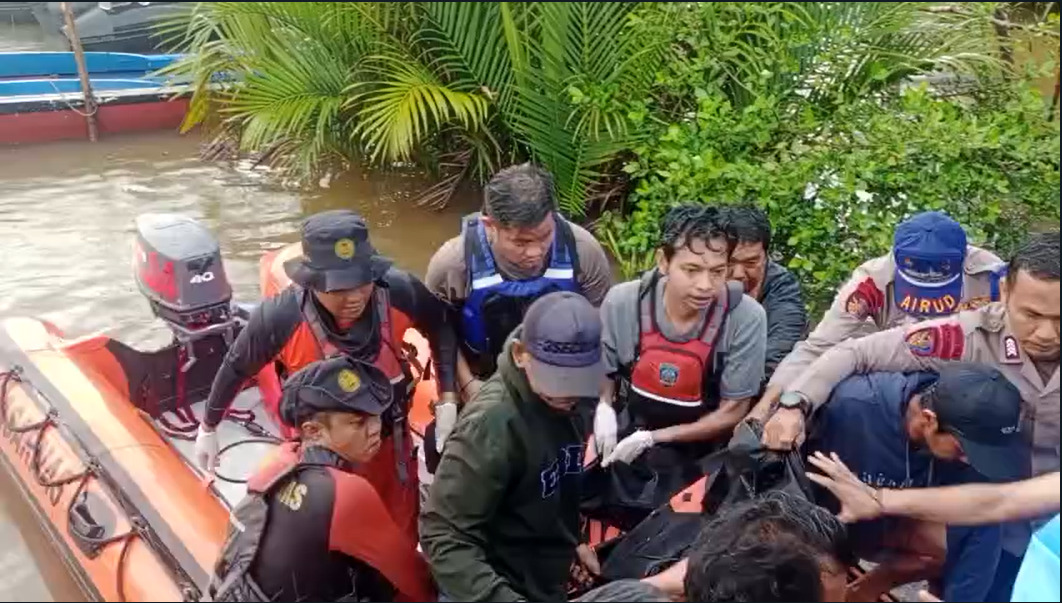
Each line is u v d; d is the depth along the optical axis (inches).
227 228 263.9
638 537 115.5
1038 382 106.5
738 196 208.7
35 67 354.9
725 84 260.2
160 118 340.2
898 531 105.0
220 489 144.2
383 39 271.7
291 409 97.9
